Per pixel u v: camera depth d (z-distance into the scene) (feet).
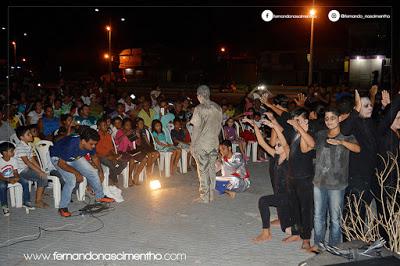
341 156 16.57
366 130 16.84
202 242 19.29
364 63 132.05
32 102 41.81
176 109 39.47
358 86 132.87
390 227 14.96
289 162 18.01
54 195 23.75
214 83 178.09
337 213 16.75
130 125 28.91
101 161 26.21
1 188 22.29
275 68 167.94
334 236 16.84
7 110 35.24
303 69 162.50
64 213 22.38
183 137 32.81
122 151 28.09
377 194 17.34
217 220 22.09
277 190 19.58
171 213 23.03
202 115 24.36
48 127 33.37
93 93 51.85
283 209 19.57
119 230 20.61
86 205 24.07
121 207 23.93
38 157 24.76
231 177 26.25
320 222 17.35
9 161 22.58
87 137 22.89
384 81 100.68
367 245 12.42
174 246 18.83
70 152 22.49
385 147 17.31
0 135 29.89
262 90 24.31
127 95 48.39
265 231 19.44
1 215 22.58
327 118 16.24
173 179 30.32
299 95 24.79
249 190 27.81
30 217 22.31
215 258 17.66
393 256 11.37
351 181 17.11
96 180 23.73
